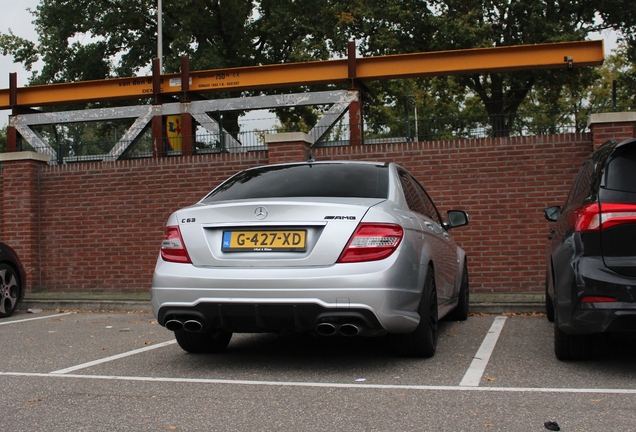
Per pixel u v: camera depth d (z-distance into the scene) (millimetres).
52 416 3664
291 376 4660
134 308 9586
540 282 9719
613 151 4598
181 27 26156
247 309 4527
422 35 25438
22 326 7859
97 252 11484
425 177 10094
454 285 6988
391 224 4598
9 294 8930
